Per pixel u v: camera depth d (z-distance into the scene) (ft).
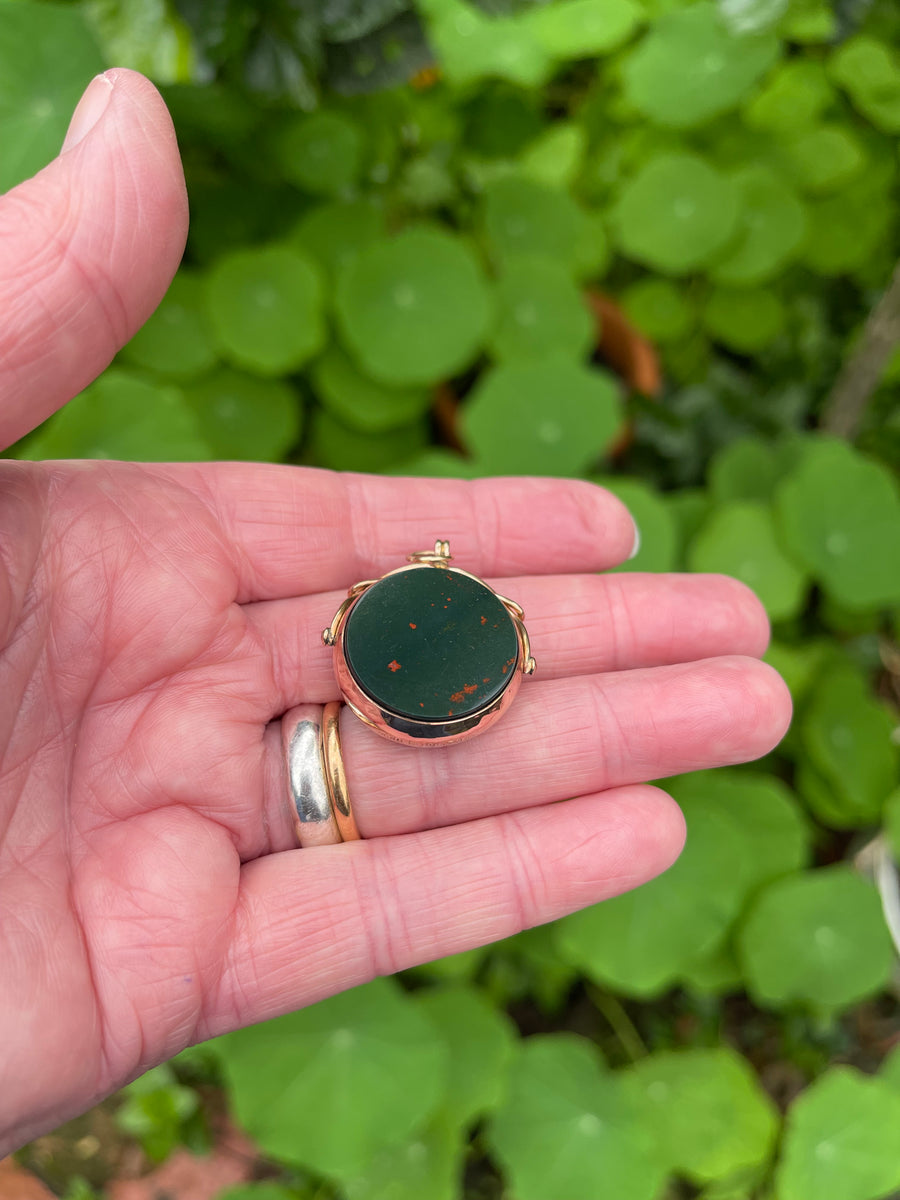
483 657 0.39
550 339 0.73
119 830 0.36
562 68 0.88
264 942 0.37
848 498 0.66
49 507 0.37
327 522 0.46
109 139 0.32
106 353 0.36
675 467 0.83
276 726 0.43
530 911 0.39
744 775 0.71
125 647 0.38
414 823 0.41
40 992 0.31
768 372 0.89
